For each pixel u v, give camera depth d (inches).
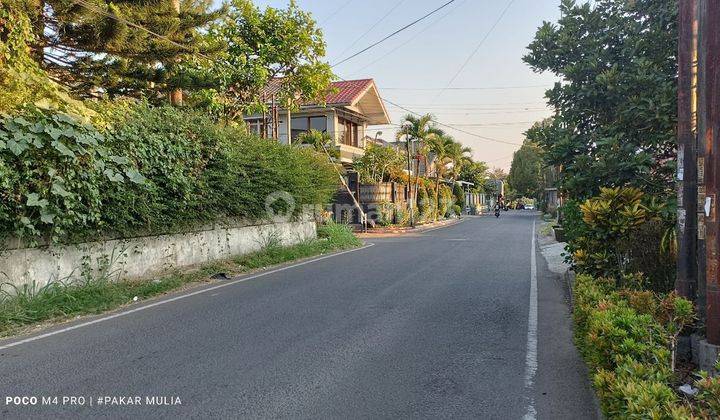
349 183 1154.7
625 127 289.7
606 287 235.1
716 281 165.3
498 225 1309.1
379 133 1331.2
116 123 360.8
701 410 115.0
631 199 257.8
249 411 156.5
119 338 236.5
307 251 595.2
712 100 163.0
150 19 439.2
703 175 180.4
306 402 163.5
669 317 180.9
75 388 174.2
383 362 202.8
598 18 316.8
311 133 1002.1
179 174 410.0
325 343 227.6
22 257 300.4
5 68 306.3
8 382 180.1
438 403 164.2
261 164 538.9
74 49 426.3
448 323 264.8
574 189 305.3
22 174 289.4
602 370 140.0
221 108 622.5
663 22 287.4
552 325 262.7
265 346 222.8
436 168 1488.7
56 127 306.5
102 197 341.7
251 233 550.9
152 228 403.9
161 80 492.4
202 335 240.7
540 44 337.4
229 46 636.7
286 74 690.2
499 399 168.1
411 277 418.0
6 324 256.7
